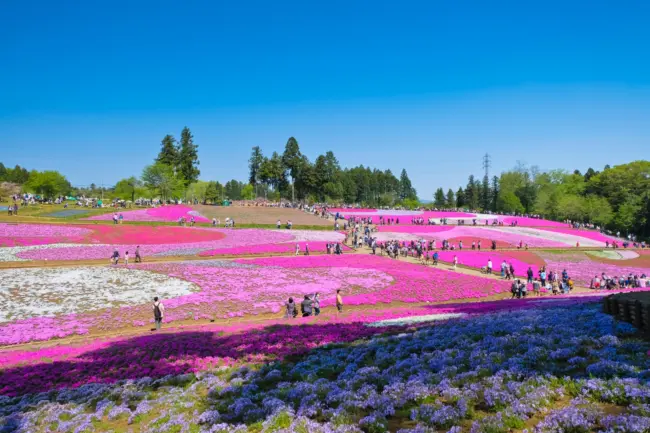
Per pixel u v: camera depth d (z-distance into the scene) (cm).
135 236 6103
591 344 1161
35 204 8544
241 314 2820
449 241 7238
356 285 3803
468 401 876
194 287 3531
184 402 1114
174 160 13762
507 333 1406
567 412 750
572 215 12412
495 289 3906
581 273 5306
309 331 1909
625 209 11800
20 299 2991
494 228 8962
